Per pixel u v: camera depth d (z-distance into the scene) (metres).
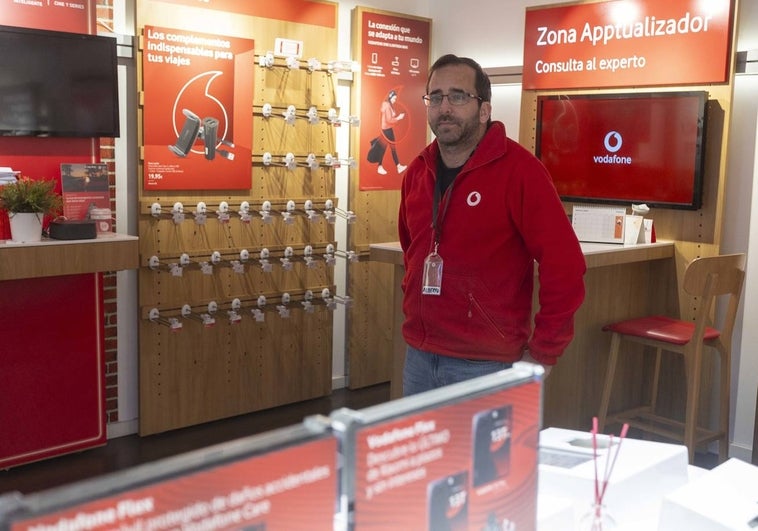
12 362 4.05
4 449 4.07
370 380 5.75
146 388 4.58
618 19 4.71
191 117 4.56
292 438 0.93
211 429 4.78
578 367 4.16
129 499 0.81
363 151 5.51
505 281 2.40
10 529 0.73
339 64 5.17
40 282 4.11
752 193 4.32
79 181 4.02
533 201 2.31
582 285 2.35
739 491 1.57
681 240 4.54
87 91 4.07
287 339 5.21
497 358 2.41
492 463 1.15
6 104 3.82
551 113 5.01
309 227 5.21
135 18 4.35
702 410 4.55
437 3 5.91
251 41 4.77
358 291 5.59
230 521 0.88
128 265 3.98
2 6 3.85
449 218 2.43
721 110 4.33
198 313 4.72
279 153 5.01
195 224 4.68
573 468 1.62
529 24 5.13
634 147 4.64
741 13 4.35
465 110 2.34
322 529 0.96
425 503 1.06
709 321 4.48
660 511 1.55
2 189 3.73
